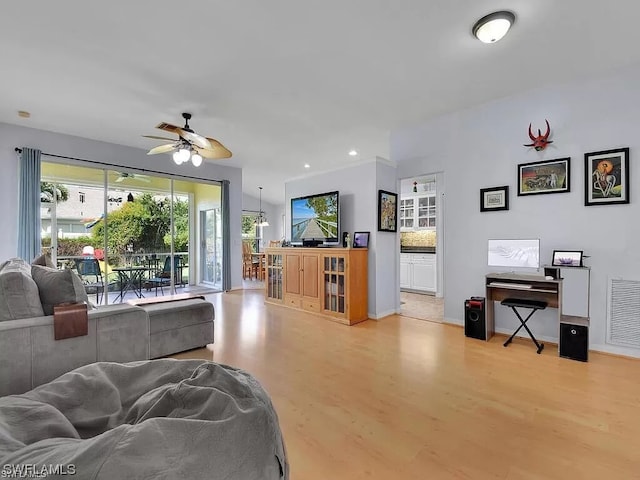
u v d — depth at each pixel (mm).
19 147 4387
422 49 2676
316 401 2160
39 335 1829
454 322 4066
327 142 5258
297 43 2586
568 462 1568
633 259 2902
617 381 2439
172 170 6000
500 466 1545
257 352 3088
